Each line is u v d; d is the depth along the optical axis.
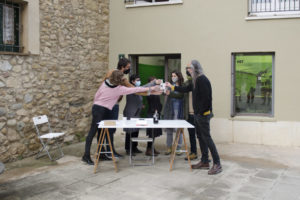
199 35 6.96
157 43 7.31
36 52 5.71
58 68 6.27
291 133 6.36
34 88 5.73
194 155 5.43
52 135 5.46
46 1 5.93
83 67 6.93
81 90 6.89
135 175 4.54
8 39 5.38
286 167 4.93
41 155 5.67
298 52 6.30
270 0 6.52
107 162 5.27
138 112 5.64
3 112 5.14
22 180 4.32
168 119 5.59
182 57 7.12
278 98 6.45
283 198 3.67
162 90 5.14
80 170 4.80
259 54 6.67
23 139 5.53
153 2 7.38
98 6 7.35
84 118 7.01
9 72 5.24
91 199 3.64
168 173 4.63
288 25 6.33
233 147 6.32
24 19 5.54
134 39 7.51
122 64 5.11
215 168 4.58
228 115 6.79
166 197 3.70
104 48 7.59
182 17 7.07
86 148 5.16
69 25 6.51
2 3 5.26
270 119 6.46
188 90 5.13
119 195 3.76
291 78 6.36
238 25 6.66
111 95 5.06
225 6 6.73
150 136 5.55
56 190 3.93
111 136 5.44
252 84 6.77
